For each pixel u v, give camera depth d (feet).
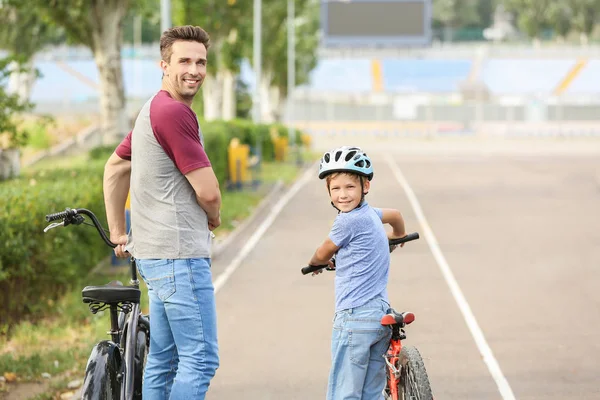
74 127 504.43
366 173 53.42
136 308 52.90
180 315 49.26
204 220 50.06
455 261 142.72
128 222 117.39
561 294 116.06
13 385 77.87
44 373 80.38
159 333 51.42
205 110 442.09
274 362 84.89
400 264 139.95
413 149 589.32
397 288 120.57
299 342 92.38
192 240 49.34
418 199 244.42
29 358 84.74
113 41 242.37
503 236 171.53
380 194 259.19
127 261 130.62
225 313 107.04
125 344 52.54
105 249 132.87
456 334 94.84
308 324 100.53
